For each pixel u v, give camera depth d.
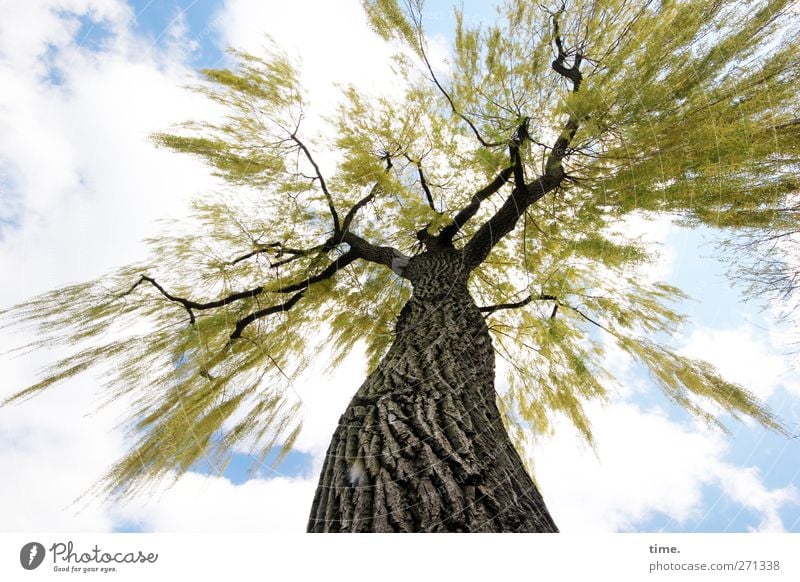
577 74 3.70
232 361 4.41
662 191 2.93
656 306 4.39
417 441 1.97
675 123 2.62
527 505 1.84
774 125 2.63
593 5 3.53
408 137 4.52
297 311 5.00
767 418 3.42
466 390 2.43
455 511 1.66
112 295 3.77
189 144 3.63
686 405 3.96
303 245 4.77
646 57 2.74
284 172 4.30
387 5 3.49
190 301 4.34
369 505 1.72
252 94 3.88
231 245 4.49
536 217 4.56
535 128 3.43
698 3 2.77
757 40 2.60
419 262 4.35
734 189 2.83
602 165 3.25
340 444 2.12
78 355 3.35
